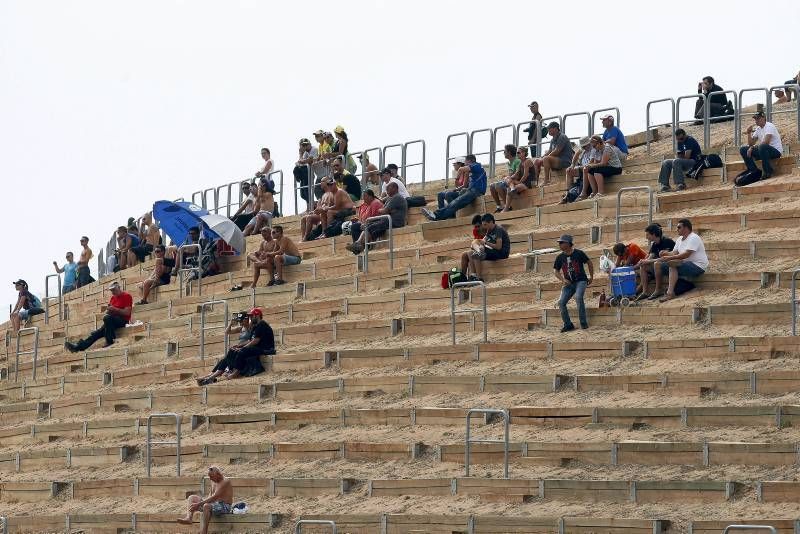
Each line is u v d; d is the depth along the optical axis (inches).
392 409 3046.3
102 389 3951.8
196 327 4040.4
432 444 2891.2
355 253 3976.4
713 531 2269.9
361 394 3230.8
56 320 4982.8
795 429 2529.5
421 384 3137.3
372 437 3014.3
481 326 3319.4
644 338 3006.9
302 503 2856.8
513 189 3937.0
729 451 2492.6
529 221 3796.8
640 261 3152.1
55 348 4613.7
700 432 2610.7
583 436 2716.5
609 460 2610.7
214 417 3353.8
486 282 3521.2
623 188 3454.7
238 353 3543.3
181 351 3897.6
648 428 2679.6
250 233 4603.8
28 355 4685.0
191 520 2861.7
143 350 4003.4
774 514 2308.1
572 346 3043.8
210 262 4352.9
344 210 4217.5
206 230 4387.3
